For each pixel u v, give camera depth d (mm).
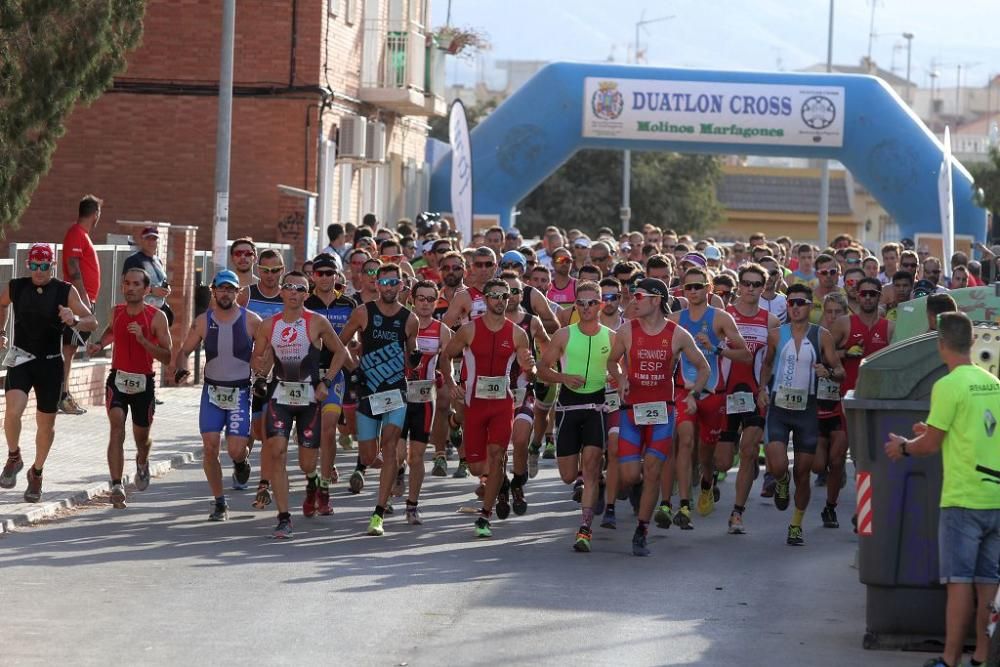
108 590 11617
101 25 19422
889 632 10328
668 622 11016
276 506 15930
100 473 17094
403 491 17016
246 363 14875
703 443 15844
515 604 11453
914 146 39594
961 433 9547
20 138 19219
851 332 16844
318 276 16922
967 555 9531
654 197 80875
